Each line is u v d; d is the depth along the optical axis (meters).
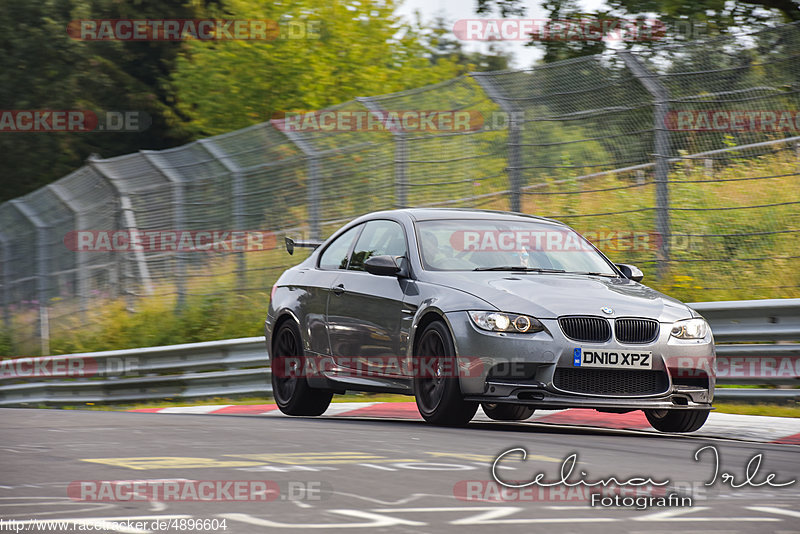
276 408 39.00
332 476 16.20
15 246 73.38
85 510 13.17
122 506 13.48
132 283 65.00
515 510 13.43
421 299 27.39
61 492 14.56
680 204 43.69
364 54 99.44
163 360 50.56
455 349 25.91
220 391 47.56
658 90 43.75
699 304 35.53
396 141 49.81
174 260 62.78
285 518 12.67
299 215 55.22
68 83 121.88
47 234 70.06
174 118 128.12
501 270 28.55
